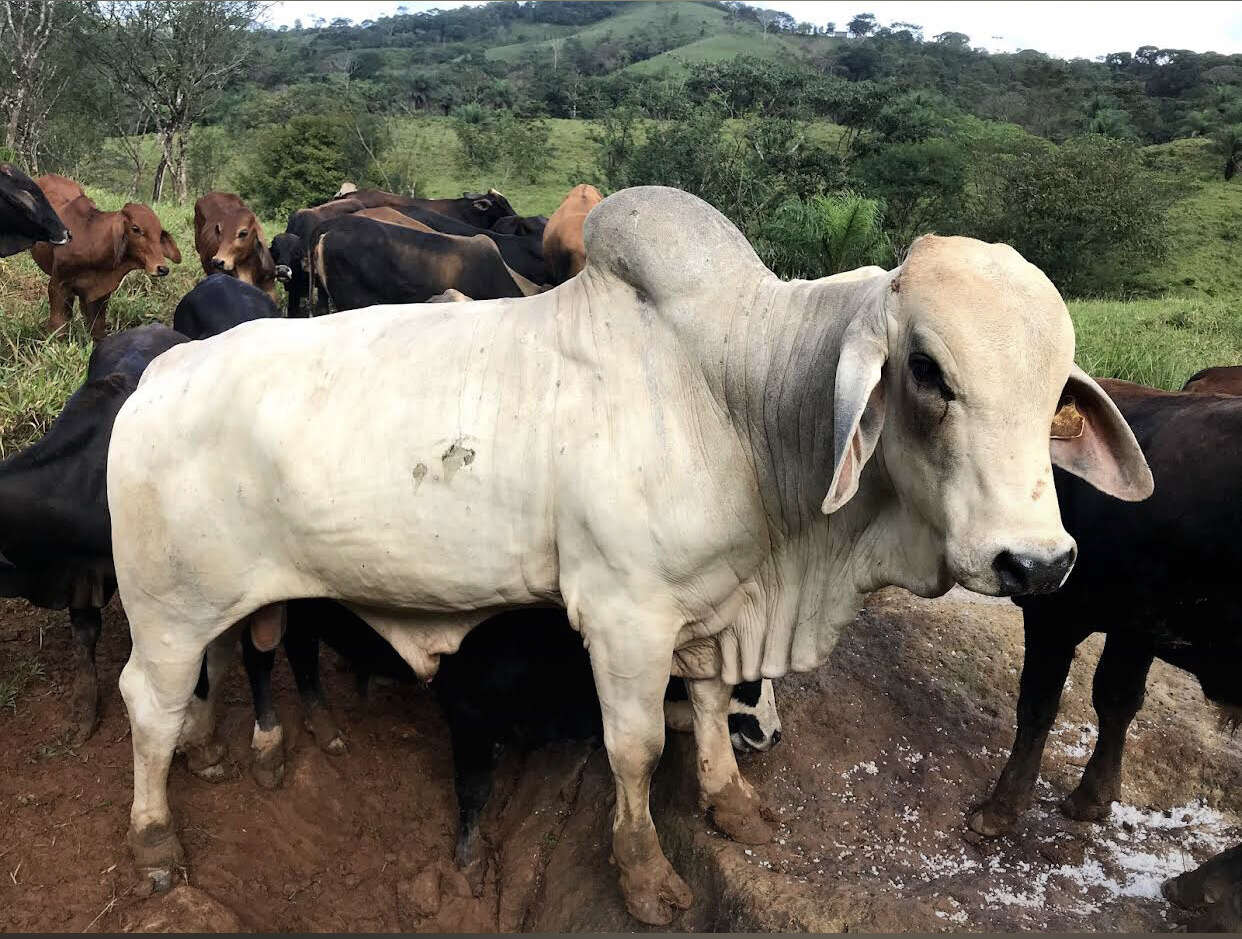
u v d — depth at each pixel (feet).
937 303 7.18
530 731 12.06
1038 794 11.73
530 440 9.00
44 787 11.96
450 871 11.84
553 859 11.76
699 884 10.59
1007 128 122.72
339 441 9.29
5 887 10.52
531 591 9.53
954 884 10.03
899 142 92.94
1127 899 9.91
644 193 9.18
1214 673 9.20
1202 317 48.08
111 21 76.54
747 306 8.88
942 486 7.47
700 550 8.96
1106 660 10.44
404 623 10.43
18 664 14.26
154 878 10.70
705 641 10.02
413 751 13.52
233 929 10.39
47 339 23.22
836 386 7.45
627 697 9.37
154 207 51.19
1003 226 95.50
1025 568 6.93
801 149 83.71
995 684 13.60
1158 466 8.89
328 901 11.35
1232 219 115.65
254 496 9.66
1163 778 11.94
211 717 12.39
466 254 28.89
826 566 9.33
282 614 11.07
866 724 12.62
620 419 8.85
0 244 24.13
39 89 72.08
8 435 19.42
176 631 10.37
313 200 106.22
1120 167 96.07
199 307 20.15
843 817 11.16
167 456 9.81
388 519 9.27
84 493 12.50
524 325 9.41
